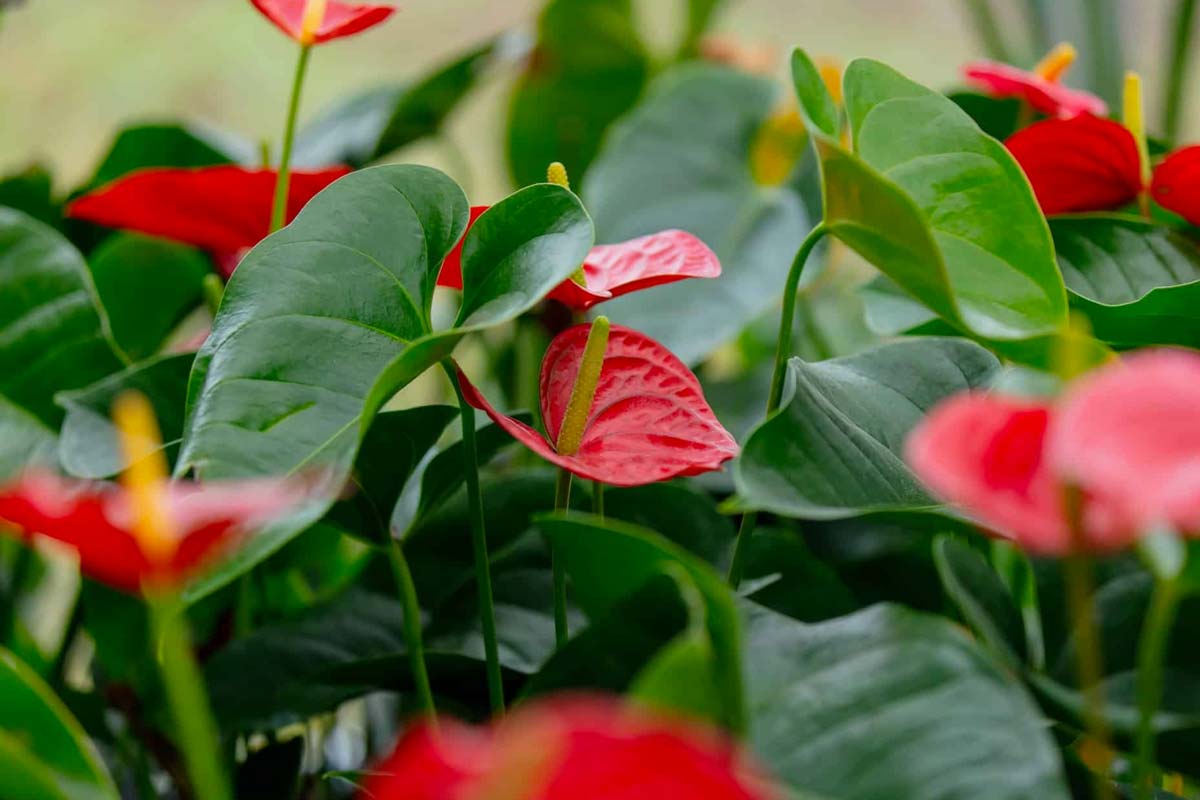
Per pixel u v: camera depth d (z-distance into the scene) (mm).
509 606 1897
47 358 1954
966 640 1684
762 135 2553
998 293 1760
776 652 1700
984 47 3076
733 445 1790
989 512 1586
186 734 1608
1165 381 1579
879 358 1846
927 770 1652
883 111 1795
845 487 1732
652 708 1611
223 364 1725
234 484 1693
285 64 4289
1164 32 2834
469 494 1797
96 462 1843
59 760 1684
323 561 2049
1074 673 1764
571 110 3303
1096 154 1962
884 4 4539
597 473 1744
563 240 1750
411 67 4449
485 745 1591
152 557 1602
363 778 1759
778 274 2203
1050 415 1602
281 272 1749
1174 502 1559
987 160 1783
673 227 2398
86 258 2256
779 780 1659
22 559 2082
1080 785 1769
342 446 1711
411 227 1778
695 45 3430
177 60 4242
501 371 2393
